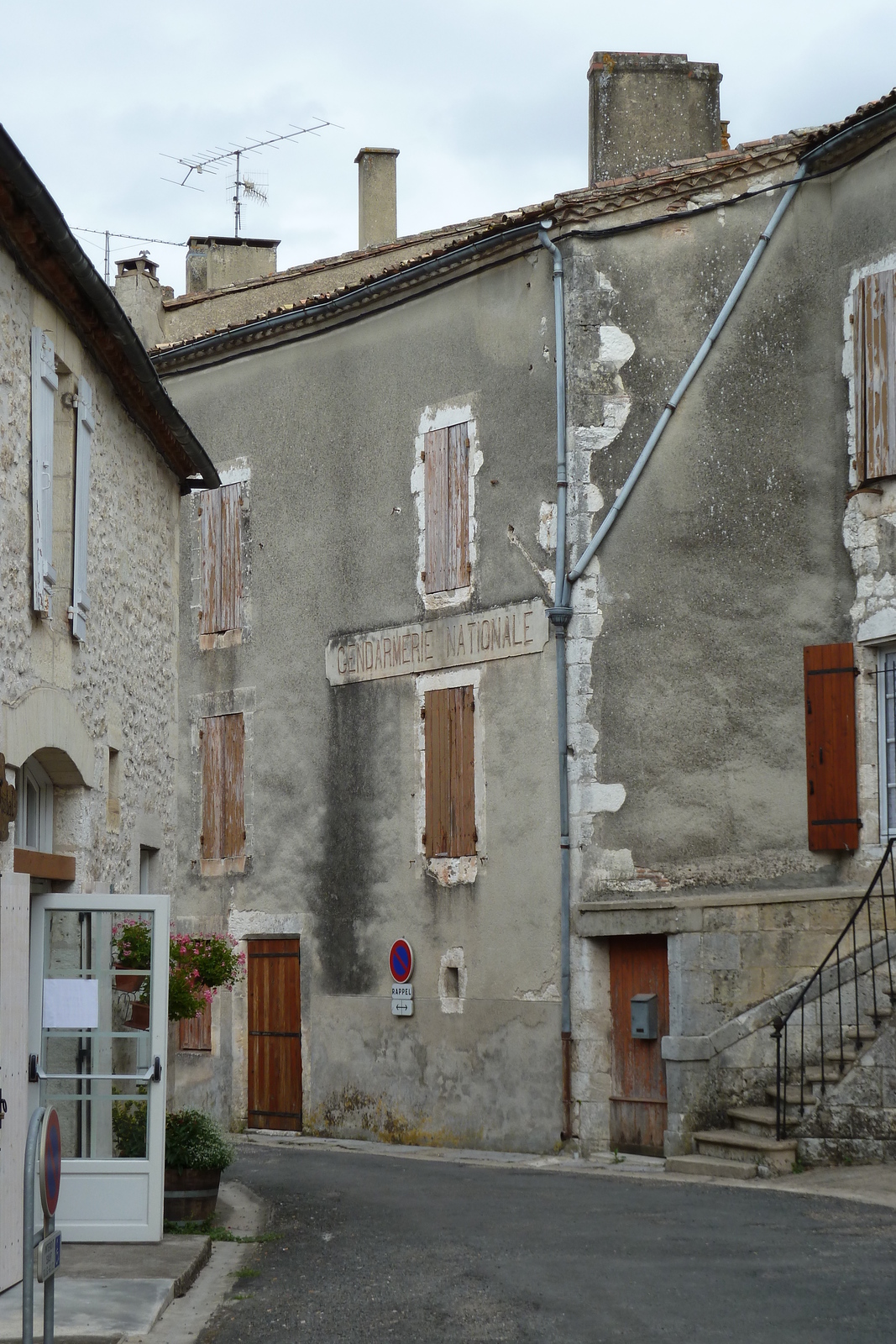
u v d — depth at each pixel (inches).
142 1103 369.1
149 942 373.4
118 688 430.0
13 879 327.9
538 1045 561.3
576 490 566.3
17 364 340.2
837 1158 450.0
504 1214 400.5
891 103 529.7
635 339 570.6
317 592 677.9
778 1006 486.6
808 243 572.7
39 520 350.0
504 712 589.6
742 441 566.6
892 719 536.1
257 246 942.4
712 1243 346.3
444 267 620.7
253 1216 421.4
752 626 560.1
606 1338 270.4
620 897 546.9
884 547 538.9
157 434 471.5
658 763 554.6
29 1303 237.1
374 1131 626.5
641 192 572.1
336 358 677.3
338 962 653.3
